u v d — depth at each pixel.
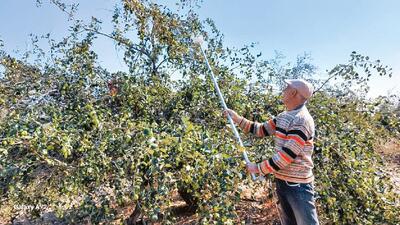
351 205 3.13
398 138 4.60
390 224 3.18
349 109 4.20
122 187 2.50
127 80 4.04
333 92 4.71
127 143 2.65
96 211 2.53
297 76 5.41
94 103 3.91
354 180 3.14
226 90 4.04
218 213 2.37
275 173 2.54
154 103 4.10
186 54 4.62
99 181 2.57
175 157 2.45
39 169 2.88
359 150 3.63
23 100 3.68
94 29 4.77
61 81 4.02
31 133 2.86
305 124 2.37
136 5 4.53
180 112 3.89
